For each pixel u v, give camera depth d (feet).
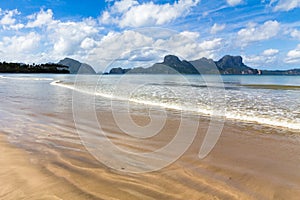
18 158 13.28
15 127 21.06
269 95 43.93
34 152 14.44
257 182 11.09
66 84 77.82
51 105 33.63
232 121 24.09
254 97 41.01
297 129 20.95
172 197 9.52
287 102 35.04
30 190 9.68
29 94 47.93
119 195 9.52
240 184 10.88
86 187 10.10
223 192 10.07
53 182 10.43
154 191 9.96
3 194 9.31
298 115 25.86
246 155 14.74
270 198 9.73
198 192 10.02
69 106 32.73
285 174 11.98
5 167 11.94
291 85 68.23
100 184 10.42
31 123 22.75
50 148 15.37
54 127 21.31
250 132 20.13
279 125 22.35
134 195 9.57
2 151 14.43
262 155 14.73
